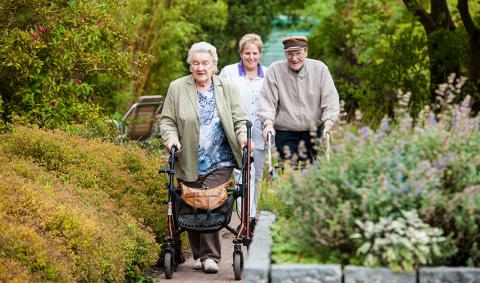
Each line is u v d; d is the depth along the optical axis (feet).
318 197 23.65
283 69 37.40
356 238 22.77
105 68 48.83
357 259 22.88
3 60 44.88
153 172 38.70
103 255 28.32
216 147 34.58
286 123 37.45
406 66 71.61
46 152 35.91
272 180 32.91
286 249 24.00
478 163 24.08
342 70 87.04
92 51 48.26
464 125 25.59
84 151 37.09
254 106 41.45
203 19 96.58
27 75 45.39
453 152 24.67
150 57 51.08
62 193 30.86
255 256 23.07
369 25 83.97
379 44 82.69
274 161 36.70
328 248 23.43
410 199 22.88
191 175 34.45
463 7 66.64
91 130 45.62
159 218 36.11
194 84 34.88
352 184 23.53
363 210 22.84
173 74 84.12
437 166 23.82
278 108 37.76
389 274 22.08
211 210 33.30
